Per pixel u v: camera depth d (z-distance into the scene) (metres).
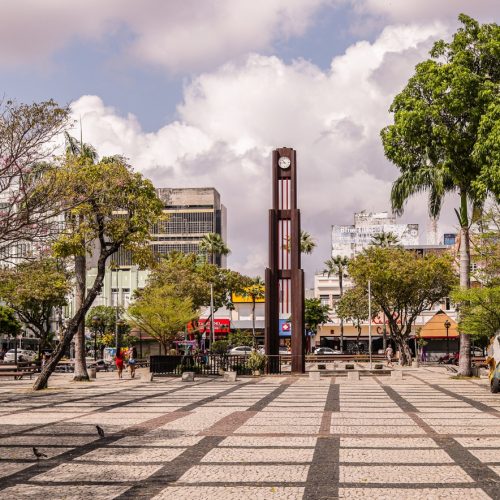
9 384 33.62
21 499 8.79
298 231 39.25
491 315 27.34
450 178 33.78
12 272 28.47
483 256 30.61
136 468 10.76
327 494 8.86
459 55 29.22
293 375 38.44
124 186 28.67
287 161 39.44
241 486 9.39
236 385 31.33
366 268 52.06
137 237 30.08
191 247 185.25
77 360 35.12
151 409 20.05
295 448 12.54
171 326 46.44
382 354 70.25
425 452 11.98
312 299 89.44
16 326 59.06
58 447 12.91
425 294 53.81
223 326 95.06
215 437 14.03
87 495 8.98
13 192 14.16
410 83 30.88
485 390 27.22
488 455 11.63
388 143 32.94
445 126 29.62
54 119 13.73
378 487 9.23
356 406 20.73
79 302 34.78
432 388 28.62
